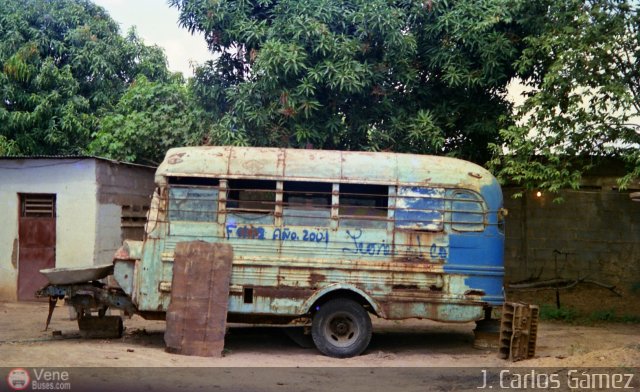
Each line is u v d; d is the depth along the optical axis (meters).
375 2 13.48
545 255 15.75
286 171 9.54
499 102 14.75
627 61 12.05
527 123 12.45
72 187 13.63
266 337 10.86
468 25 13.61
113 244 14.23
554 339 11.09
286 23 13.59
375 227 9.50
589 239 15.51
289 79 13.50
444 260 9.49
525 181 12.91
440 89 14.88
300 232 9.42
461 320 9.44
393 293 9.39
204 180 9.59
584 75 11.88
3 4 20.48
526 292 15.60
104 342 9.66
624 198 15.25
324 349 9.34
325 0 13.64
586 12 12.12
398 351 10.02
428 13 14.16
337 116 13.87
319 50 13.29
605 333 11.75
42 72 19.30
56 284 9.77
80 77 20.97
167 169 9.51
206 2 13.97
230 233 9.40
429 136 13.70
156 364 8.15
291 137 13.75
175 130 16.59
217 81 15.04
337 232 9.44
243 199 9.69
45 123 19.48
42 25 20.80
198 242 9.30
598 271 15.44
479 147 14.97
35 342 9.34
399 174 9.63
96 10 22.30
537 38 12.93
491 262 9.58
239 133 13.55
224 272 9.23
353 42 13.34
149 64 22.06
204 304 9.11
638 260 15.13
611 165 15.11
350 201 9.71
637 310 13.95
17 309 12.90
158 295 9.25
